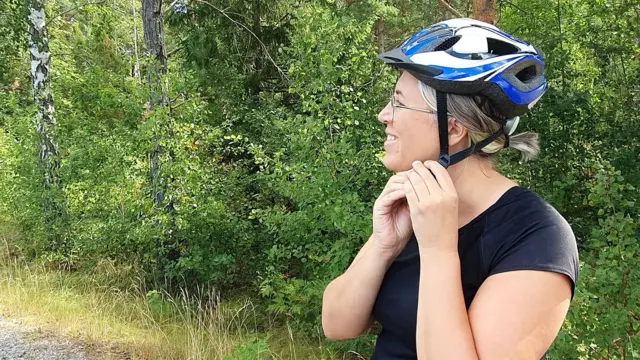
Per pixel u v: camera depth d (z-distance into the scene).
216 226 5.88
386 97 4.89
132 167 6.34
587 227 5.00
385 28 13.80
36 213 7.12
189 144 5.86
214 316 4.98
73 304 5.15
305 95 4.54
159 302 5.24
